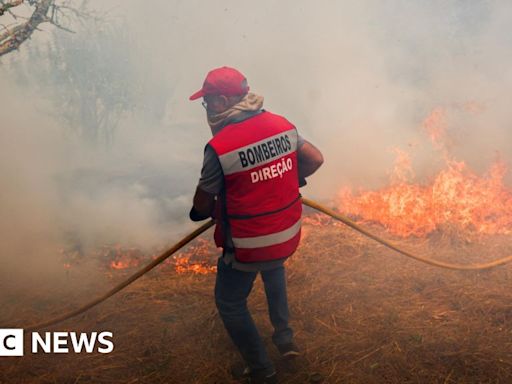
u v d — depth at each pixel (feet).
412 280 13.23
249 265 9.27
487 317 11.56
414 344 10.73
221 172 8.83
